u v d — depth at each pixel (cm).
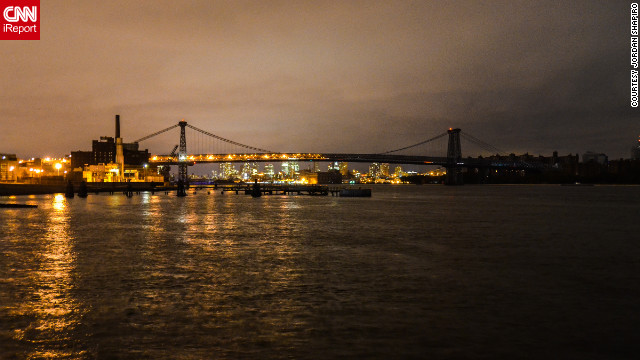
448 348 856
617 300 1198
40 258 1819
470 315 1059
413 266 1678
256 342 879
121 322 993
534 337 917
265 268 1630
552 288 1330
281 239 2494
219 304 1141
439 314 1066
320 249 2114
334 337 909
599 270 1611
